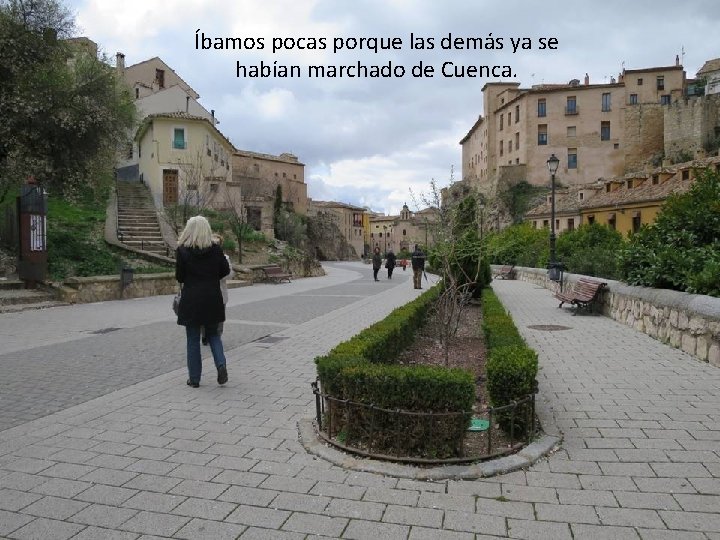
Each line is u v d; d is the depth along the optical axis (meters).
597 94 68.00
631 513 3.14
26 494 3.43
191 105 49.25
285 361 7.34
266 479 3.64
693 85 74.50
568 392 5.70
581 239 25.05
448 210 8.91
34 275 14.47
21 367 6.91
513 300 16.06
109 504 3.30
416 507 3.24
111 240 20.84
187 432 4.55
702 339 7.24
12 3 16.62
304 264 31.83
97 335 9.33
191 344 5.96
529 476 3.66
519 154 70.69
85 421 4.83
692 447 4.12
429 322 10.70
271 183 59.00
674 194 10.78
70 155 18.25
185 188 32.31
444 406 3.89
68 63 20.77
